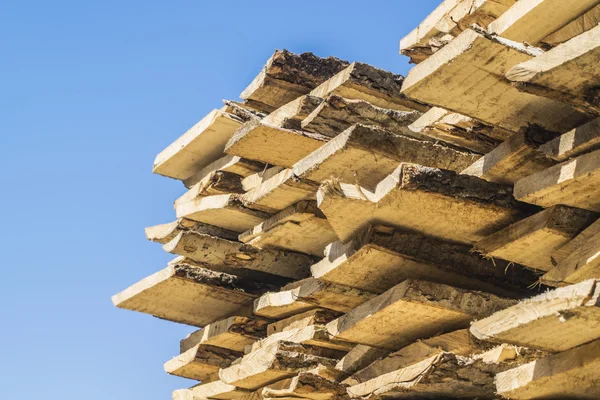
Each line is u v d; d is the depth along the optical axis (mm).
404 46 11906
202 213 12906
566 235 9016
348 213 9555
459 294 9898
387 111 10969
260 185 11805
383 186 9336
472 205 9398
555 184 8594
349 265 10102
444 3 11297
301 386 10906
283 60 11938
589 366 7984
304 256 12961
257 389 12523
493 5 10281
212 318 14164
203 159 13430
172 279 13250
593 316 7262
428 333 10438
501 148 9188
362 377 10875
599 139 8266
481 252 9750
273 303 12312
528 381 8438
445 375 9562
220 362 13836
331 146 9898
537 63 7672
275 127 10820
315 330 11672
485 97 8648
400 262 9984
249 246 12953
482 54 8125
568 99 8008
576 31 8617
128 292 13906
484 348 10023
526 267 10289
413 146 9875
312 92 11672
